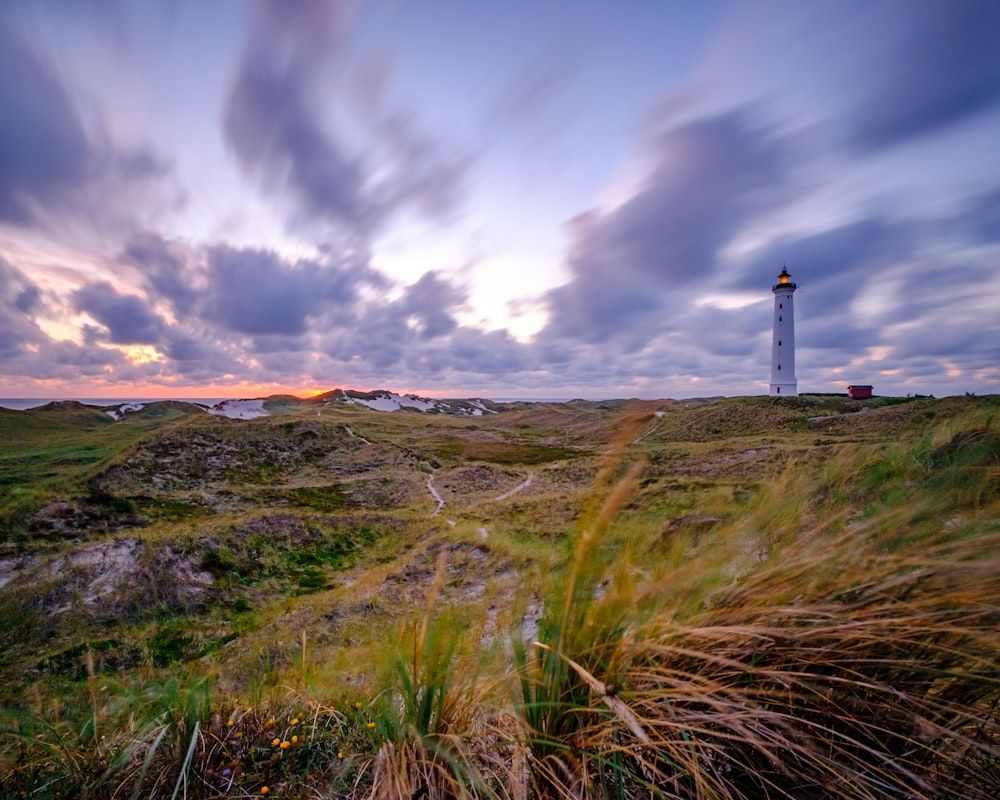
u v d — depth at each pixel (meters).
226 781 1.62
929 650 1.09
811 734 1.11
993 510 1.08
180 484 27.58
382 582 10.76
